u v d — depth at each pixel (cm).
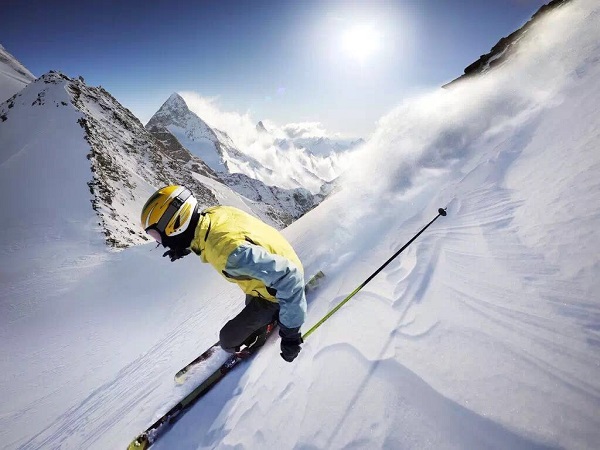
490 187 341
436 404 149
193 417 256
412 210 441
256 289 239
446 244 279
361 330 224
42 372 1530
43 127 5662
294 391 212
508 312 178
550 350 147
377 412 162
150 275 2700
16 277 3108
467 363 160
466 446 129
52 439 509
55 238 3806
